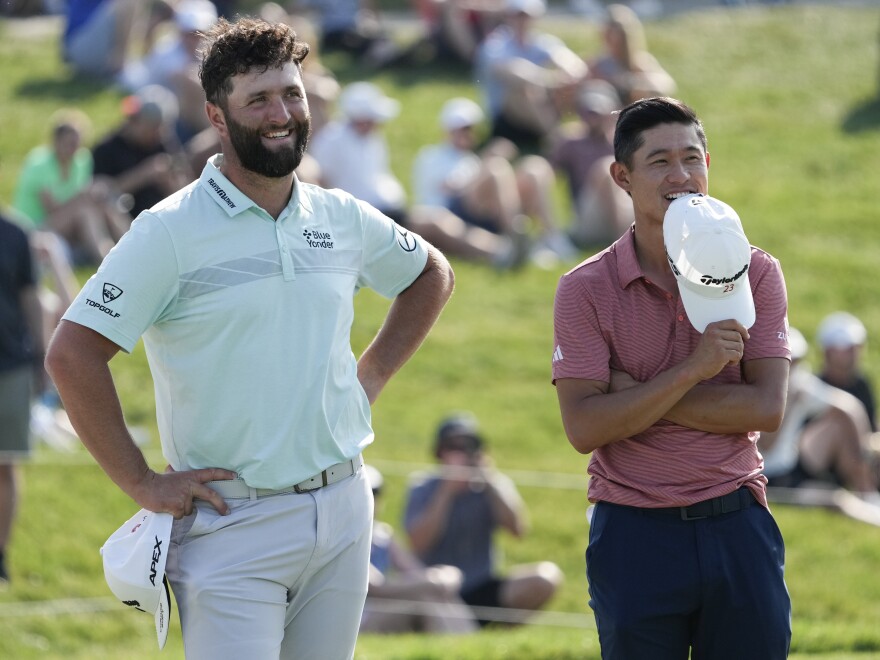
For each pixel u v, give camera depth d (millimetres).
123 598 14898
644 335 15055
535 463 40438
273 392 14406
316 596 15188
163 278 14148
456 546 32750
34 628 29828
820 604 33812
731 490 14875
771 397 14695
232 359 14320
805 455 38375
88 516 34531
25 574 31766
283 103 14273
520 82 61219
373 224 15539
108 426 14242
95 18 68062
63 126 45531
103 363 14203
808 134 67812
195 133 52406
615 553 14984
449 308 49594
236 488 14594
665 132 14773
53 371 14156
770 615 14781
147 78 60469
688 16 85250
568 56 63844
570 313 15195
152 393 41875
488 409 43531
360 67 72625
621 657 14977
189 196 14461
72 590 31500
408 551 32969
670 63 76500
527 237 52594
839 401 38625
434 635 29422
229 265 14281
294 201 14695
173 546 14695
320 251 14758
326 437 14773
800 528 37219
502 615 32250
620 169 15172
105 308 14062
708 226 14094
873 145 66562
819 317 50938
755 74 75188
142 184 46344
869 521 37562
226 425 14438
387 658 24484
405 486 38375
